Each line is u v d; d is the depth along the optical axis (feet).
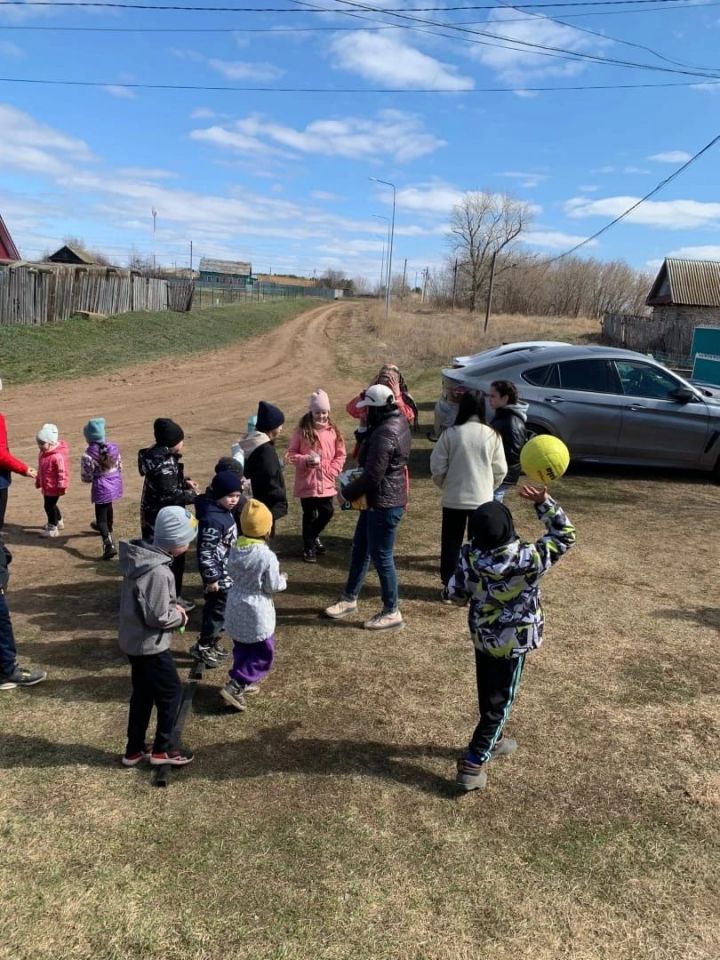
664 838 9.41
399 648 14.73
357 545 15.98
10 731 11.71
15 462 18.39
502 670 10.14
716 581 18.52
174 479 16.67
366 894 8.42
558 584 18.17
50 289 86.53
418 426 42.32
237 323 129.90
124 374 68.64
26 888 8.44
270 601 12.37
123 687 13.23
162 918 8.04
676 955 7.67
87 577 19.04
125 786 10.39
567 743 11.49
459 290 266.57
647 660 14.26
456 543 15.92
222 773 10.71
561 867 8.89
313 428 19.02
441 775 10.69
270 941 7.75
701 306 115.14
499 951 7.69
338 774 10.69
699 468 28.89
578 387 28.76
